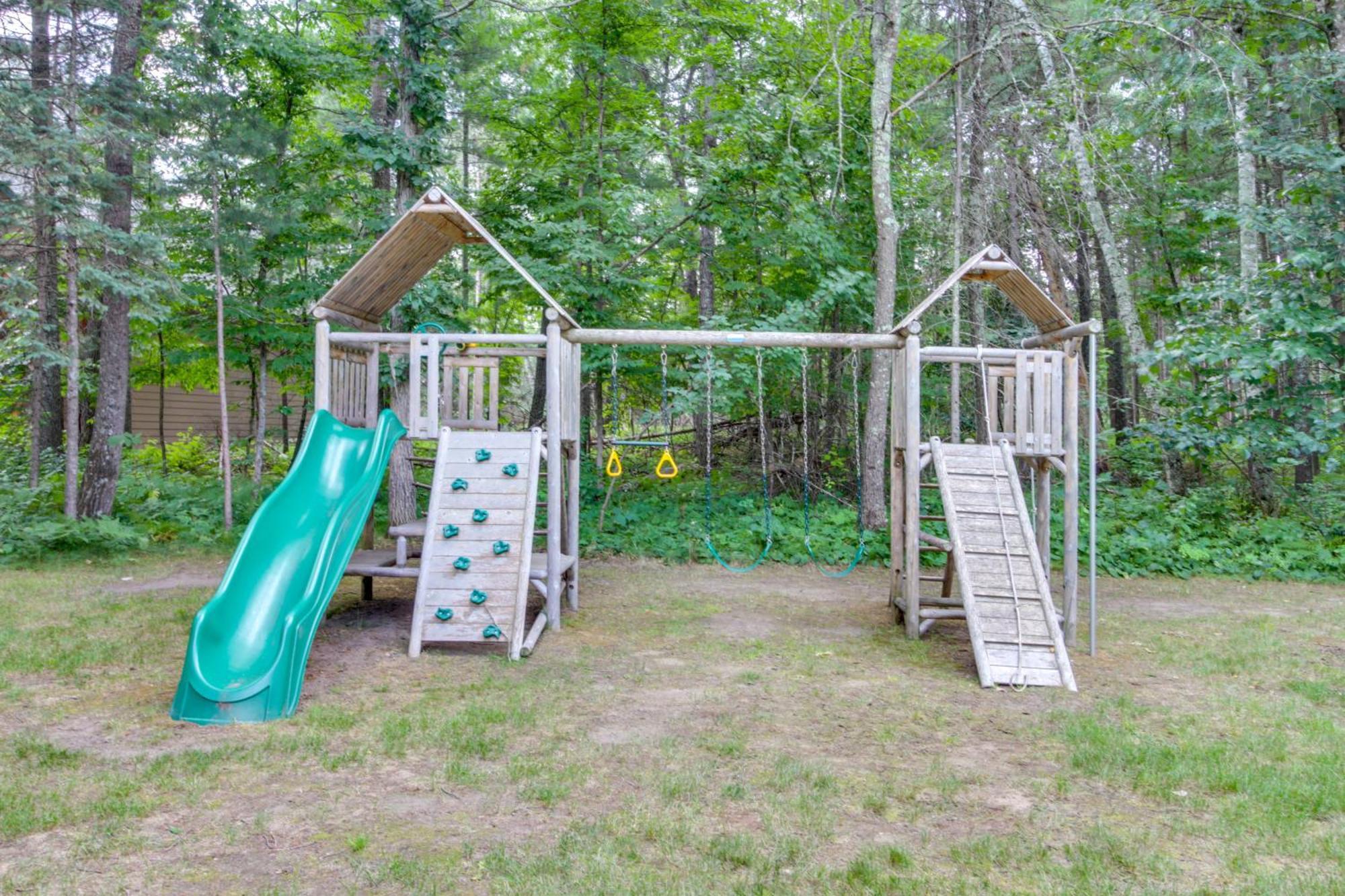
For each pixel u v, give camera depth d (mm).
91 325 15734
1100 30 12664
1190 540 12289
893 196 14898
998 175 14266
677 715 5469
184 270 14047
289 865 3416
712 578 11070
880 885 3287
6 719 5195
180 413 22750
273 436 23141
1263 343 10961
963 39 13758
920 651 7445
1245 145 11367
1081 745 4984
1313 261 10547
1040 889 3285
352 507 6828
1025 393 7910
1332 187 11055
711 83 18484
